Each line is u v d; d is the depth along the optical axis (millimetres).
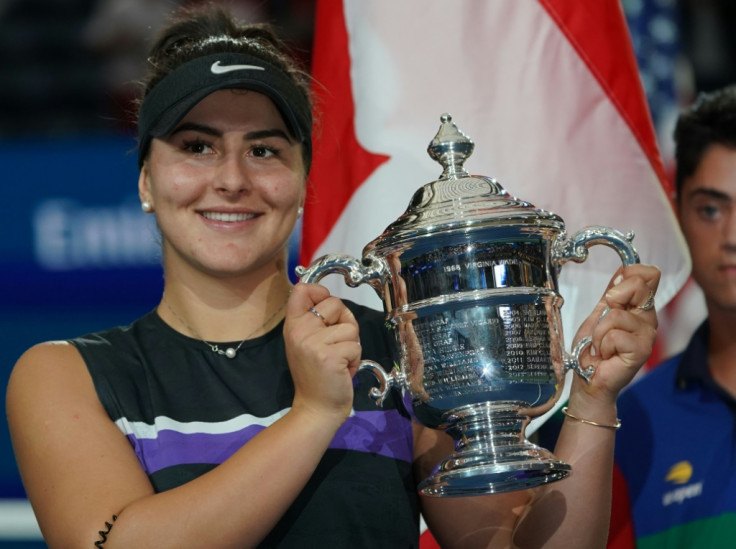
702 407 4727
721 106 4828
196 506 2959
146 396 3365
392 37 4328
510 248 3088
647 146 4441
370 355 3584
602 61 4383
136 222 7328
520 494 3637
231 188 3338
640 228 4348
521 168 4262
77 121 10703
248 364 3463
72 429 3199
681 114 5043
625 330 3238
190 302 3535
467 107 4281
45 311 7336
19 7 10984
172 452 3252
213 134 3393
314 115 4191
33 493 3195
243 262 3406
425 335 3111
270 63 3541
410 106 4293
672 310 6680
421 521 4141
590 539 3400
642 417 4812
